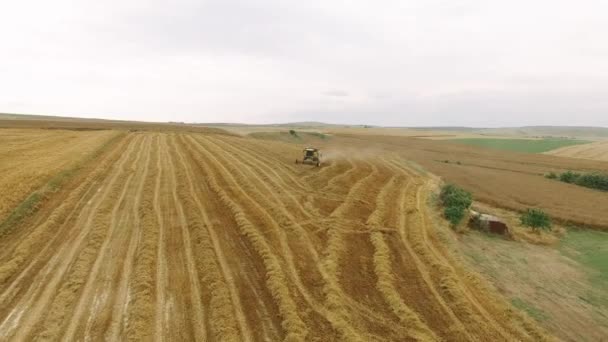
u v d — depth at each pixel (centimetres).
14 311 1055
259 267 1386
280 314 1099
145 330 996
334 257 1488
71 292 1149
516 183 3422
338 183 2873
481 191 2986
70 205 1908
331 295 1198
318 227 1822
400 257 1566
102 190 2219
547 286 1411
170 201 2080
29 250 1412
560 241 1936
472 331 1084
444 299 1250
